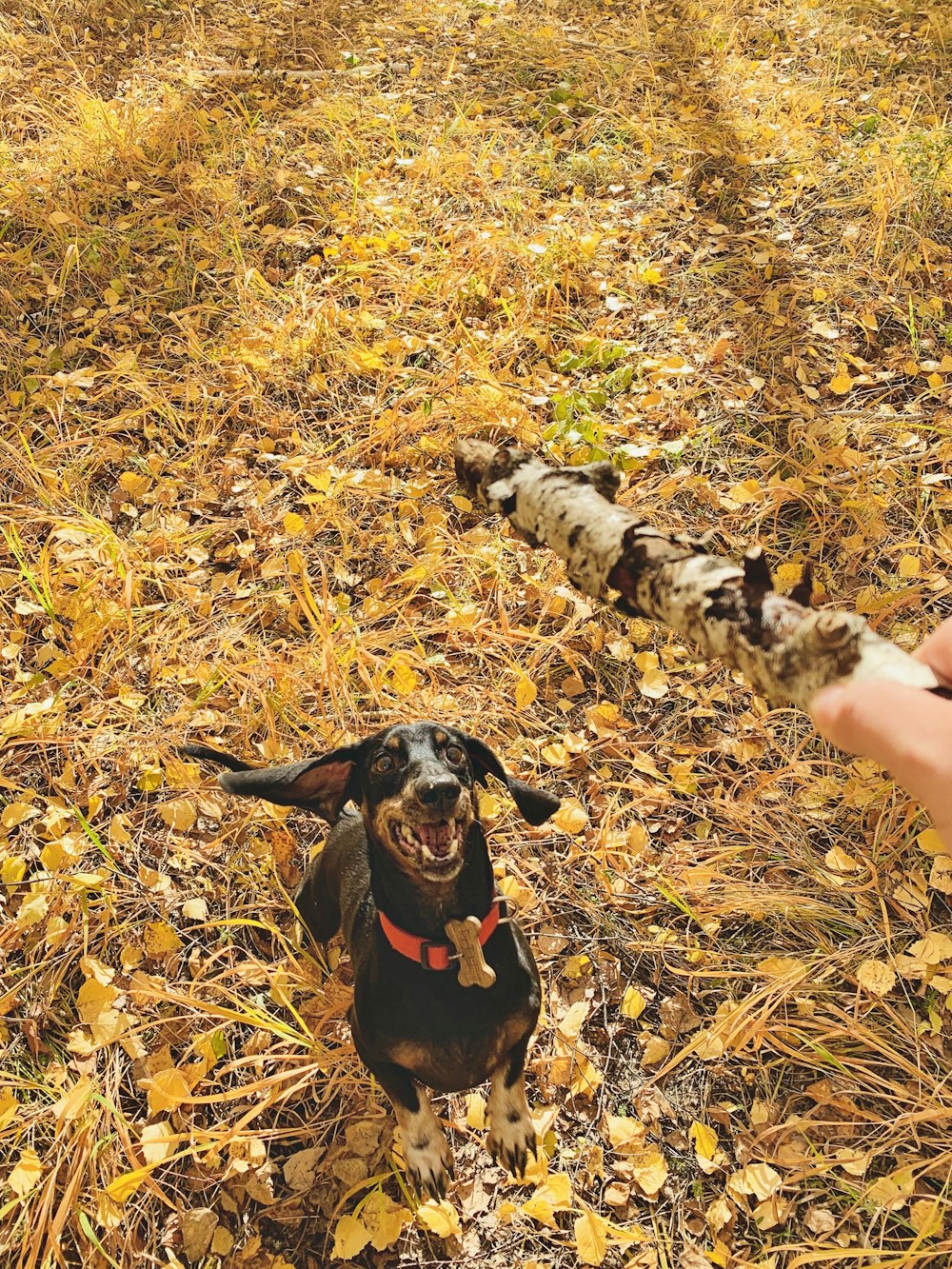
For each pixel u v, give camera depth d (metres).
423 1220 0.74
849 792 0.97
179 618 1.16
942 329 1.43
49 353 1.48
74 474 1.30
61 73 2.04
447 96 1.95
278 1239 0.76
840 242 1.57
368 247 1.60
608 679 1.11
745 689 1.08
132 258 1.62
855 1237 0.73
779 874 0.94
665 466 1.29
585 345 1.43
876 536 1.18
